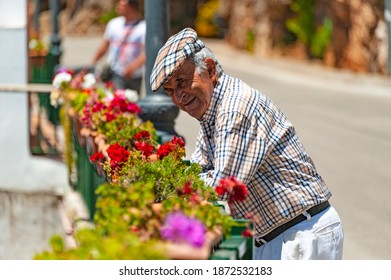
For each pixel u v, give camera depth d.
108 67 12.95
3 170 11.36
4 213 11.20
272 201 4.24
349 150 15.46
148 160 4.84
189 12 50.47
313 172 4.34
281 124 4.25
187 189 3.89
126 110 7.33
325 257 4.32
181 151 4.80
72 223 8.82
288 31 38.19
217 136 4.12
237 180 3.98
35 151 11.34
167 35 7.55
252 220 3.95
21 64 11.45
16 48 11.46
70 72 10.47
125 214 3.30
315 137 17.08
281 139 4.22
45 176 11.16
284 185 4.24
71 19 52.47
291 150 4.25
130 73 12.78
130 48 12.72
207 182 4.17
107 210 3.29
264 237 4.34
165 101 7.43
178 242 3.03
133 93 8.93
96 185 7.67
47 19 51.50
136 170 4.34
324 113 21.34
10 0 11.46
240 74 33.50
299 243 4.27
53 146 11.51
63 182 11.12
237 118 4.08
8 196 11.20
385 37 31.97
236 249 3.36
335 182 12.44
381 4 32.22
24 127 11.37
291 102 24.05
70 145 10.27
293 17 38.03
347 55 33.03
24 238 11.12
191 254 2.94
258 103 4.16
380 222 9.95
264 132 4.13
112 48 12.88
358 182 12.43
